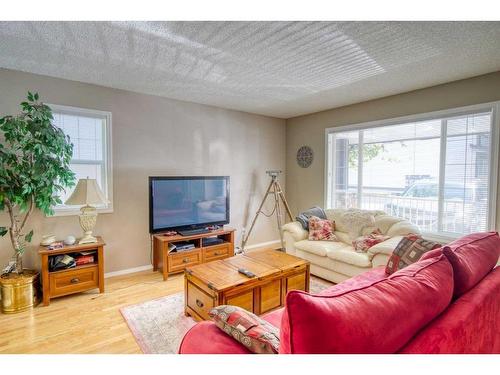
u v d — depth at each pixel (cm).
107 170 337
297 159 511
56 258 281
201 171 419
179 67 276
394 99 374
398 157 386
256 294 228
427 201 360
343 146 449
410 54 248
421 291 101
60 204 309
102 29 204
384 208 404
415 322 92
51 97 300
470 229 317
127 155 351
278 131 520
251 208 486
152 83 324
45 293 265
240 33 212
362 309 83
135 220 359
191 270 241
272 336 108
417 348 88
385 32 210
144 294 294
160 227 357
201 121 417
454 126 326
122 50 239
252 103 416
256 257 281
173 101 387
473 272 136
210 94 369
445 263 125
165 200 360
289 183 529
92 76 300
